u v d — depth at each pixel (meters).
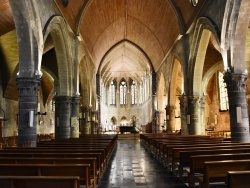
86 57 26.70
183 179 8.38
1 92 20.12
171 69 27.67
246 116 13.39
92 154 7.69
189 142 12.23
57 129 19.44
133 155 16.22
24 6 11.81
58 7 16.70
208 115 33.78
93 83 33.03
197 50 19.53
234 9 13.26
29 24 12.27
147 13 27.39
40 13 13.47
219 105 31.39
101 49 34.75
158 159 14.09
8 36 18.39
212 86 32.72
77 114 20.42
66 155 7.66
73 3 19.58
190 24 20.67
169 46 27.92
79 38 22.14
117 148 21.44
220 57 23.05
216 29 14.98
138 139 35.94
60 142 13.91
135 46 37.84
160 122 36.81
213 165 5.34
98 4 23.64
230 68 13.69
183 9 21.34
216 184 7.18
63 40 18.17
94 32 27.69
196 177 6.52
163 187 7.75
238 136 13.18
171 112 29.64
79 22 21.61
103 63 39.38
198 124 20.62
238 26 13.34
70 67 19.83
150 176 9.41
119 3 26.61
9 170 5.34
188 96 20.86
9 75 20.08
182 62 22.44
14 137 20.53
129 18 30.70
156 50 33.59
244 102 13.47
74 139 17.16
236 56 13.64
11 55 19.52
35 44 12.76
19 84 12.45
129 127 40.03
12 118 21.86
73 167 5.40
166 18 24.66
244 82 13.59
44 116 28.95
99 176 8.37
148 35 32.03
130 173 10.06
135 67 49.72
